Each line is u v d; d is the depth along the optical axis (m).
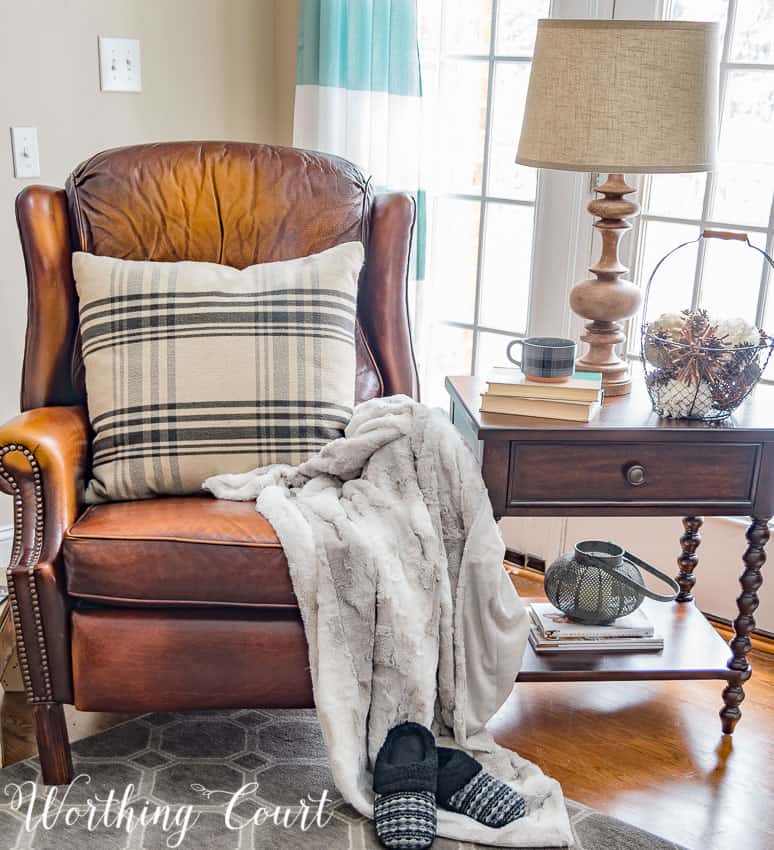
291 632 1.85
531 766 1.95
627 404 2.09
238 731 2.11
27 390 2.20
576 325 2.73
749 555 2.04
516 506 1.98
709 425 1.97
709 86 1.90
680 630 2.24
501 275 2.88
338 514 1.87
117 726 2.12
